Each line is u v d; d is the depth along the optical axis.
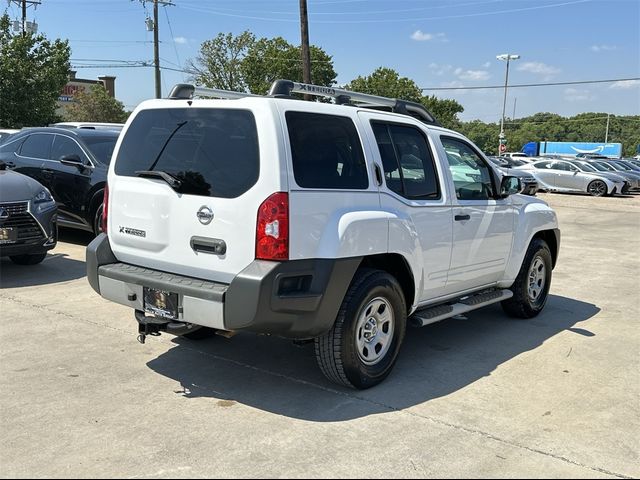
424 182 4.84
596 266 9.77
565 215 17.95
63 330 5.51
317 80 48.44
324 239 3.92
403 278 4.73
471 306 5.39
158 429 3.68
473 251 5.34
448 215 4.98
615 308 7.03
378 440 3.62
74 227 9.38
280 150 3.75
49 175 9.41
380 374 4.43
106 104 45.66
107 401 4.06
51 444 3.46
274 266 3.69
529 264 6.20
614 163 34.47
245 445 3.51
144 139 4.39
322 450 3.47
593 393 4.43
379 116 4.60
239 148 3.86
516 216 5.92
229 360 4.91
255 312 3.66
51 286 7.09
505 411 4.08
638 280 8.70
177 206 4.06
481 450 3.53
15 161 9.89
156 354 4.98
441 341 5.60
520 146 106.38
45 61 27.72
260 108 3.82
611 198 25.06
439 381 4.60
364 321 4.27
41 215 7.34
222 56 49.59
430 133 5.05
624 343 5.65
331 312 3.96
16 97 26.48
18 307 6.20
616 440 3.70
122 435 3.59
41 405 3.96
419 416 3.96
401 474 3.24
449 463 3.37
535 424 3.89
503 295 5.88
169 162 4.18
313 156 3.95
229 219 3.82
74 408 3.94
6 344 5.11
